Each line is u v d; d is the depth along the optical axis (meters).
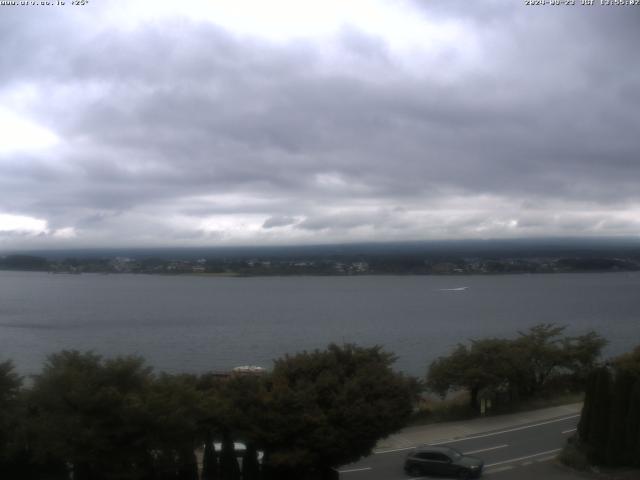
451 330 124.50
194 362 85.00
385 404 24.91
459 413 39.41
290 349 97.69
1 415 22.17
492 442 33.72
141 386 23.28
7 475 22.89
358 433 24.38
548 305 185.25
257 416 24.16
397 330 124.81
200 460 29.89
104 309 174.75
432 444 33.47
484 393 43.28
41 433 21.36
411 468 28.09
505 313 161.25
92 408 21.55
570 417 38.88
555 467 28.97
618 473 27.73
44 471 23.30
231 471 24.42
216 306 186.38
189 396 22.89
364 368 26.44
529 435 35.09
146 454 22.33
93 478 22.47
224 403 24.08
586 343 47.62
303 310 173.00
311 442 23.95
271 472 25.36
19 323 139.38
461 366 40.84
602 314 156.50
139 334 119.31
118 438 21.73
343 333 119.75
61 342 107.31
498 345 42.28
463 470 27.05
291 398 24.05
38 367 76.44
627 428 28.31
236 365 81.25
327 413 24.45
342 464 25.86
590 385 29.62
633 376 28.83
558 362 45.59
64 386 22.09
